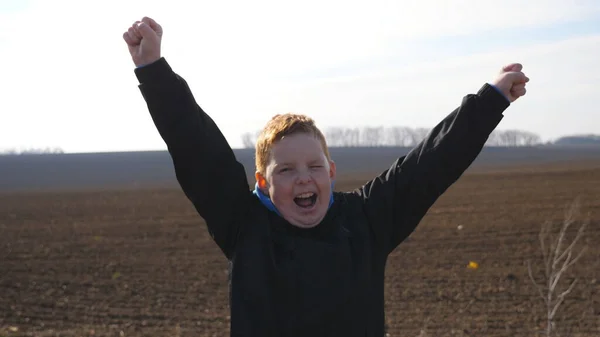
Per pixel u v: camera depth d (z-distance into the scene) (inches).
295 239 102.6
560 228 875.4
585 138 7583.7
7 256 799.7
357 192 113.8
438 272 647.8
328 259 101.2
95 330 477.7
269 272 101.1
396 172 111.0
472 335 440.1
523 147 5088.6
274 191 103.6
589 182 1643.7
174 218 1165.7
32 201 1598.2
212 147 103.8
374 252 106.6
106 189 2068.2
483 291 566.6
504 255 722.8
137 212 1279.5
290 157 102.3
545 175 1967.3
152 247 861.2
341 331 100.3
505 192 1429.6
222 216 105.7
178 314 530.3
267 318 99.8
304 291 99.9
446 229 903.1
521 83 111.7
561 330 441.4
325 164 104.3
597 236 809.5
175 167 104.7
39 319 517.7
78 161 3860.7
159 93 100.7
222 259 772.6
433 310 510.3
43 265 744.3
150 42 101.2
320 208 103.8
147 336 459.8
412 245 797.2
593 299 522.9
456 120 110.1
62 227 1069.8
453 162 108.7
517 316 486.6
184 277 677.3
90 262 762.2
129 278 674.2
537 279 603.8
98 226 1075.3
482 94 110.2
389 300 544.7
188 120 102.0
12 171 3211.1
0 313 533.6
